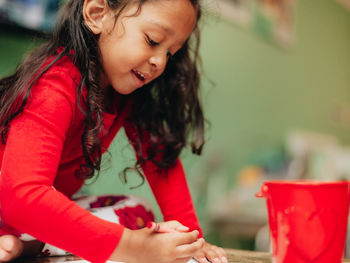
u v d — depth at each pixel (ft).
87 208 2.89
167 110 3.11
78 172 2.76
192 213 2.92
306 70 11.28
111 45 2.33
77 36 2.39
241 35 8.50
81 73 2.35
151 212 3.00
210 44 7.51
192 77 3.14
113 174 4.79
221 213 6.93
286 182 1.72
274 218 1.75
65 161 2.64
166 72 3.07
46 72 2.21
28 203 1.85
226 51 7.98
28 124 2.03
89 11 2.38
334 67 13.04
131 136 3.14
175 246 1.87
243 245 7.43
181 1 2.26
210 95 7.42
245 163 8.20
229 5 8.11
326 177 9.16
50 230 1.85
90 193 4.62
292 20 10.66
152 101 3.09
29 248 2.33
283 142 9.66
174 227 1.99
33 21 4.35
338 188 1.68
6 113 2.21
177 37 2.29
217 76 7.66
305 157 9.45
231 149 7.87
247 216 6.70
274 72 9.70
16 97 2.16
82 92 2.30
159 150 3.04
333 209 1.67
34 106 2.08
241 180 7.82
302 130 10.77
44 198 1.87
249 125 8.55
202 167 7.11
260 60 9.16
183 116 3.12
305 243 1.67
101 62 2.41
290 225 1.69
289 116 10.18
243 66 8.51
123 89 2.43
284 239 1.70
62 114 2.14
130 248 1.86
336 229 1.68
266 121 9.17
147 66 2.30
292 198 1.68
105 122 2.70
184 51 3.06
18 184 1.88
